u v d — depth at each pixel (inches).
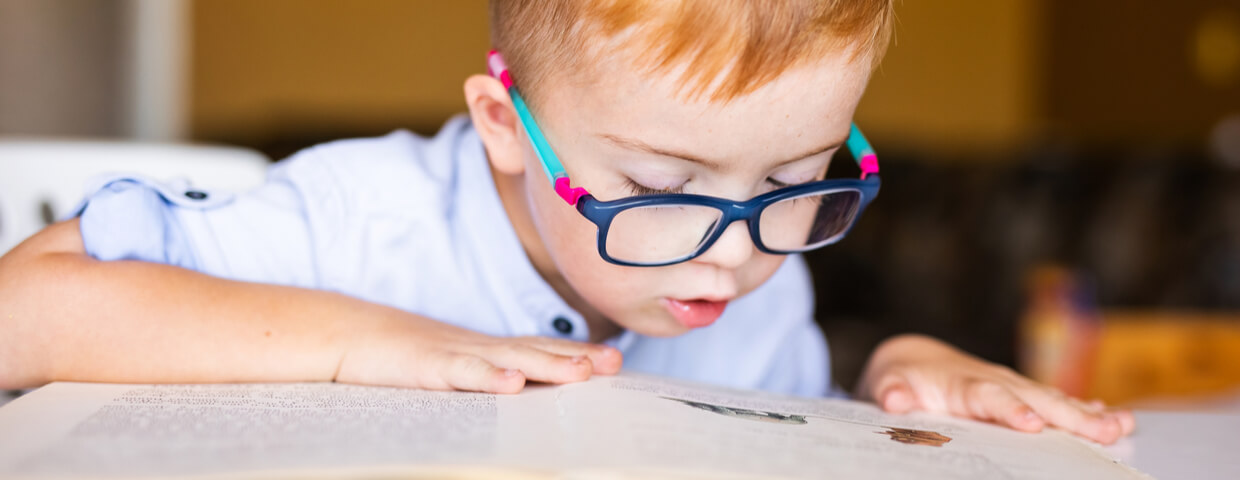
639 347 36.4
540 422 25.0
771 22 27.0
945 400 31.2
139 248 29.6
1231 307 89.9
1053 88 111.7
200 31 89.9
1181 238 92.0
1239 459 28.6
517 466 22.8
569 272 30.3
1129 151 95.3
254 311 28.5
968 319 88.4
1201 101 103.9
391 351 28.3
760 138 27.6
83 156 35.3
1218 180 93.6
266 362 28.0
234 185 37.7
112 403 25.8
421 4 97.7
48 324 27.6
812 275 85.1
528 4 29.3
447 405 26.2
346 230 33.3
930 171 91.5
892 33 29.5
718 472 23.2
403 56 97.8
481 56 100.3
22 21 46.9
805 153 28.1
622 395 26.9
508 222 34.0
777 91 27.3
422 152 35.7
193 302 28.2
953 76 111.2
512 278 34.1
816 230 30.2
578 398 26.5
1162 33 104.7
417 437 24.1
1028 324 62.4
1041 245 91.1
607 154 28.3
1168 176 93.4
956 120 111.9
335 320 29.0
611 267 29.5
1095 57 108.3
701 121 27.4
